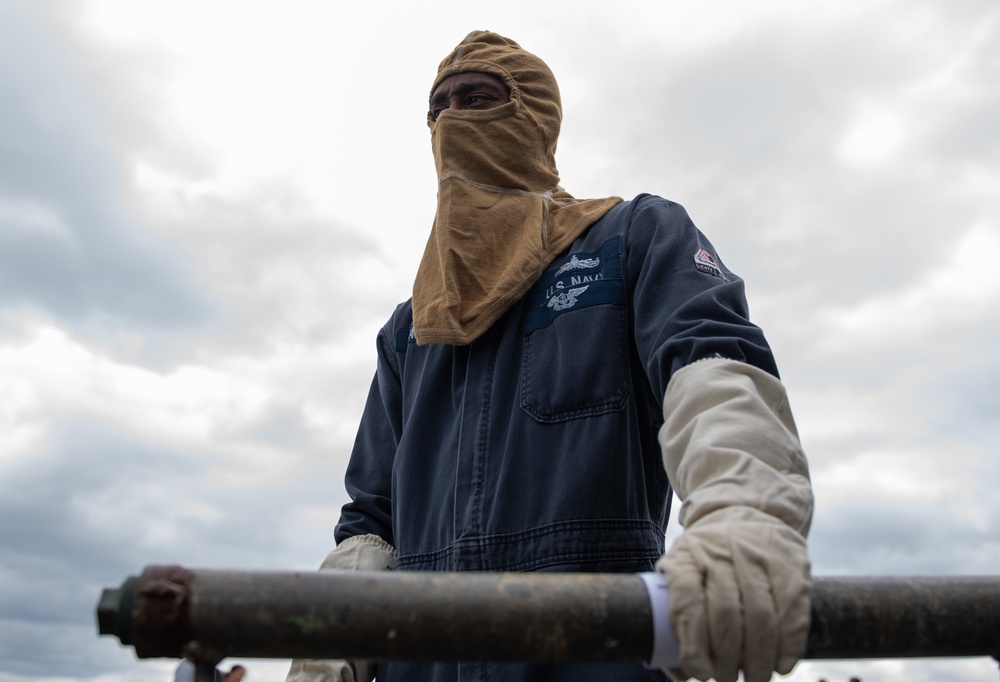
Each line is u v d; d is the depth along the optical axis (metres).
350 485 2.57
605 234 2.22
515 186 2.46
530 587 1.17
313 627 1.13
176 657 1.15
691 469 1.43
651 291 1.99
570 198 2.56
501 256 2.32
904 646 1.21
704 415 1.51
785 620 1.17
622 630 1.16
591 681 1.83
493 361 2.19
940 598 1.21
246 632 1.13
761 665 1.18
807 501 1.37
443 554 2.09
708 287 1.95
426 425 2.29
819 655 1.21
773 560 1.21
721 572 1.19
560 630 1.15
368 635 1.13
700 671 1.16
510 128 2.52
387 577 1.16
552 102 2.67
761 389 1.59
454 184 2.40
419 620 1.14
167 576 1.15
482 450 2.09
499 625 1.15
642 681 1.81
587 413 2.01
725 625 1.17
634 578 1.20
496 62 2.62
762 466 1.38
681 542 1.25
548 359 2.10
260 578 1.15
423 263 2.40
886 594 1.21
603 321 2.07
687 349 1.70
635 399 2.05
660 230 2.11
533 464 2.02
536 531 1.96
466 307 2.26
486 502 2.04
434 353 2.35
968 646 1.21
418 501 2.22
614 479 1.95
